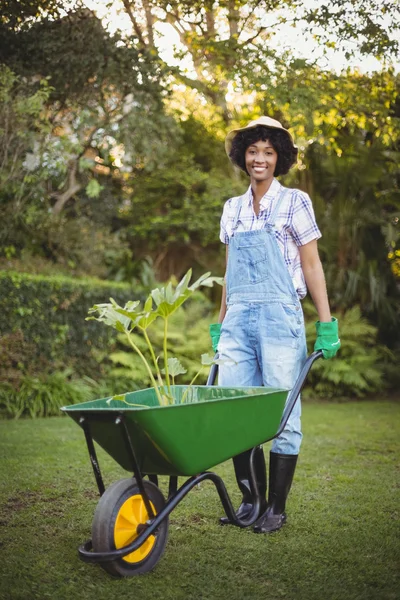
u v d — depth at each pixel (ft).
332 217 28.73
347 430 17.08
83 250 26.35
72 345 21.75
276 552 7.77
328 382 25.48
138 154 27.50
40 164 23.34
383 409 21.90
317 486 10.89
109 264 30.01
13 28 22.17
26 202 24.54
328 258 28.60
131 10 21.72
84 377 21.91
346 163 28.14
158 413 6.37
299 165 28.50
